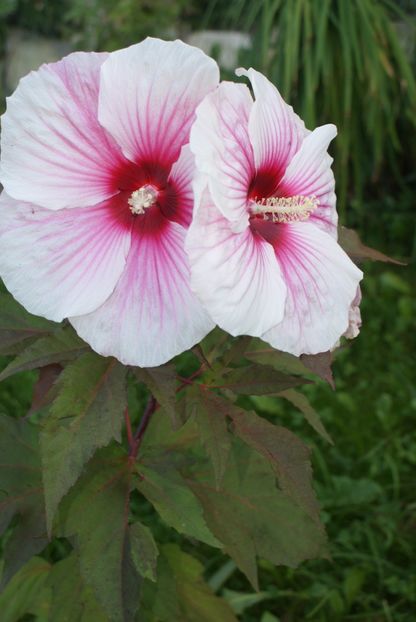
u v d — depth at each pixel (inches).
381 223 76.5
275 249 20.6
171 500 23.8
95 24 79.4
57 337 21.2
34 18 91.3
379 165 67.6
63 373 20.5
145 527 23.7
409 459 49.1
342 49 63.8
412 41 69.7
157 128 19.7
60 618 26.3
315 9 61.2
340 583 41.7
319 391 54.4
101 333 19.7
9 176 19.4
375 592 41.6
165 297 19.7
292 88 65.7
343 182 63.9
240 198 19.1
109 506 24.0
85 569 23.1
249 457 27.3
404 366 58.4
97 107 19.6
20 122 19.2
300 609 40.8
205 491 27.4
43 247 19.7
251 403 51.8
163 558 27.6
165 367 20.5
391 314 64.1
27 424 26.7
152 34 78.5
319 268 20.4
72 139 19.6
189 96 19.3
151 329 19.6
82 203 20.1
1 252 19.6
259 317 18.9
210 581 39.2
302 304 20.2
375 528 44.8
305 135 22.1
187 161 19.5
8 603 30.9
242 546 27.0
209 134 18.1
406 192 77.4
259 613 40.6
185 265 19.7
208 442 21.5
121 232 20.2
